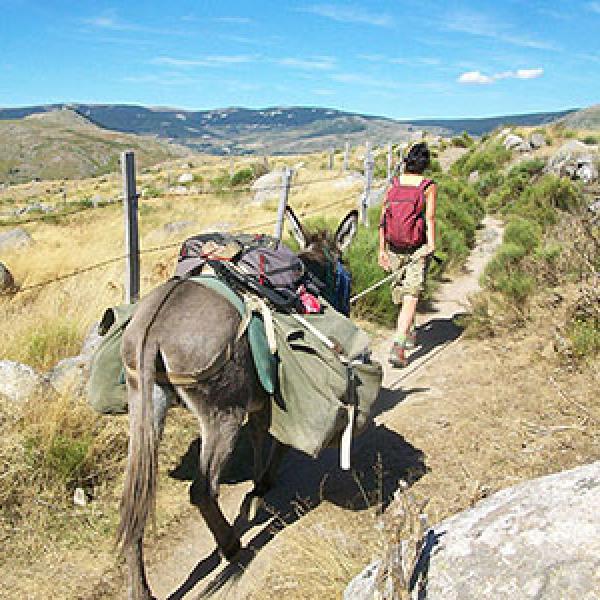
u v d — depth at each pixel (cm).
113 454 557
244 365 413
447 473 547
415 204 748
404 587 291
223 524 436
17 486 501
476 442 587
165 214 2527
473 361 788
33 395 581
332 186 2777
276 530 495
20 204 4975
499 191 2445
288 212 609
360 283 977
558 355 725
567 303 823
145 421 364
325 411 443
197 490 407
